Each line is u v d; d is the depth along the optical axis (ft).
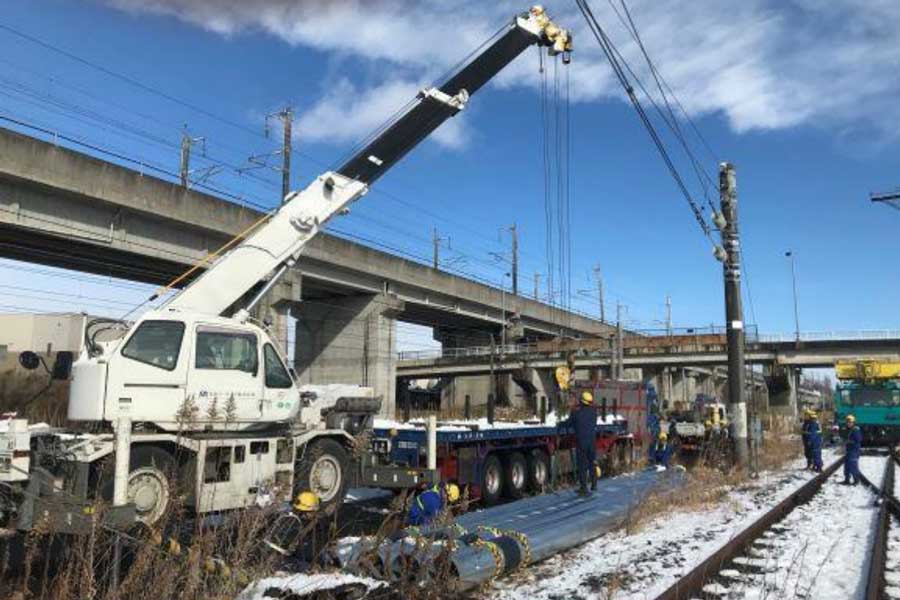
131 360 31.27
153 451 29.27
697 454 86.99
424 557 21.84
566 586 25.35
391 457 42.68
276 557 22.80
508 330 244.63
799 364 206.80
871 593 24.35
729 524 38.55
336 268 162.81
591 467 46.11
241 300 41.19
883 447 121.19
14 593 20.95
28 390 50.96
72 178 98.73
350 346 180.86
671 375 286.46
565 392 64.80
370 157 46.16
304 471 35.50
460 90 48.49
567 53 50.57
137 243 111.86
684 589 23.94
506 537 27.96
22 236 102.22
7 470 27.20
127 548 23.21
